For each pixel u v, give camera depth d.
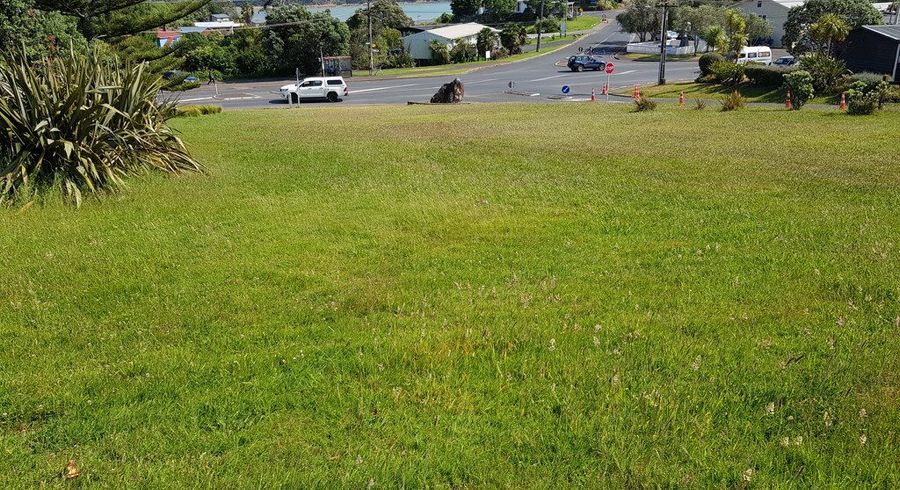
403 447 3.32
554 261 6.34
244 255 6.71
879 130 16.33
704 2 72.81
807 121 19.06
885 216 7.55
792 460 3.14
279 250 6.89
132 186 9.95
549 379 3.95
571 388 3.81
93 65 11.05
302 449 3.30
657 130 17.94
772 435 3.34
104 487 3.04
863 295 5.10
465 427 3.47
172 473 3.12
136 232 7.66
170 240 7.29
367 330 4.73
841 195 8.84
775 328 4.56
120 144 10.43
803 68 30.78
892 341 4.26
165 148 11.37
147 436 3.44
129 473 3.13
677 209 8.38
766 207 8.27
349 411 3.65
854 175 10.31
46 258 6.64
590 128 18.97
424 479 3.06
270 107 37.03
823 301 5.04
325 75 57.78
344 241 7.25
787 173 10.62
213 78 55.66
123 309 5.27
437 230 7.60
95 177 9.45
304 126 21.83
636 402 3.64
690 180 10.30
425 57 69.75
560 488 2.98
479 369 4.10
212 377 4.05
